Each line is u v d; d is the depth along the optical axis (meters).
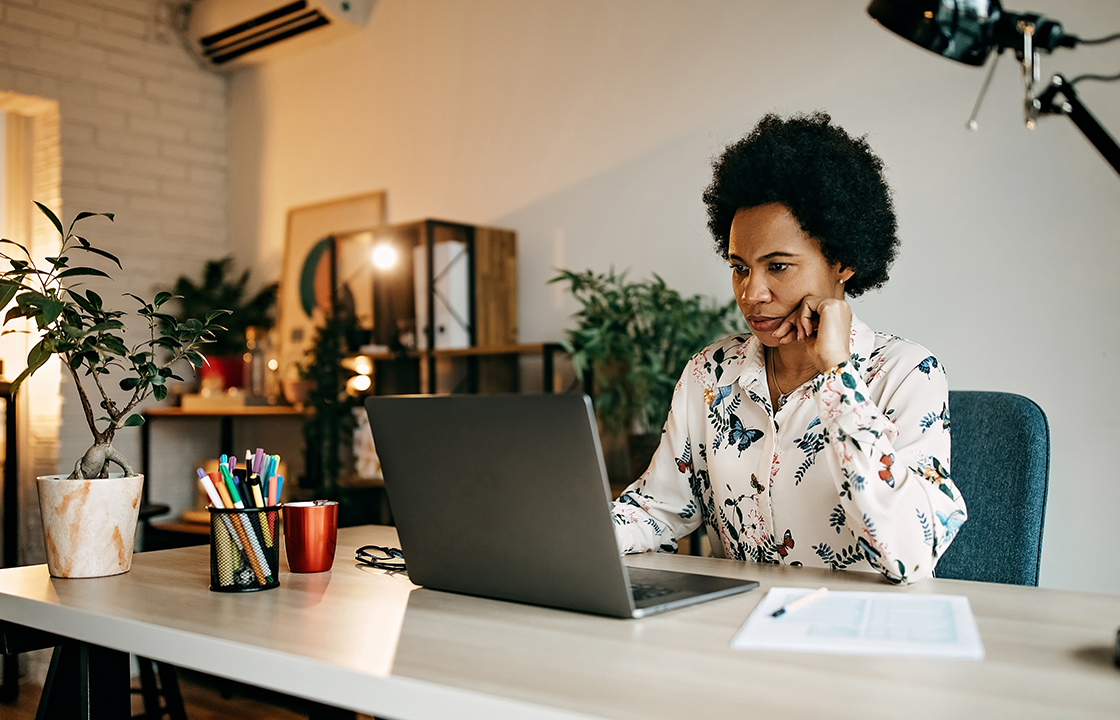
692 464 1.55
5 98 3.56
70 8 3.68
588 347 2.44
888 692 0.67
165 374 1.37
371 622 0.92
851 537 1.32
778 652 0.78
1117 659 0.72
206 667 0.86
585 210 3.02
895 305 2.40
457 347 3.00
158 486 3.87
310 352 3.35
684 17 2.80
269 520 1.11
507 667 0.74
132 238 3.84
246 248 4.12
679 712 0.63
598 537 0.90
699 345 2.47
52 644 1.15
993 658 0.75
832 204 1.31
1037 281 2.19
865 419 1.12
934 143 2.34
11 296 1.25
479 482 0.98
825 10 2.52
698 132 2.76
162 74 3.97
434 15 3.45
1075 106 1.05
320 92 3.84
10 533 3.08
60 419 3.56
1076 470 2.13
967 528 1.39
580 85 3.04
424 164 3.47
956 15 1.08
